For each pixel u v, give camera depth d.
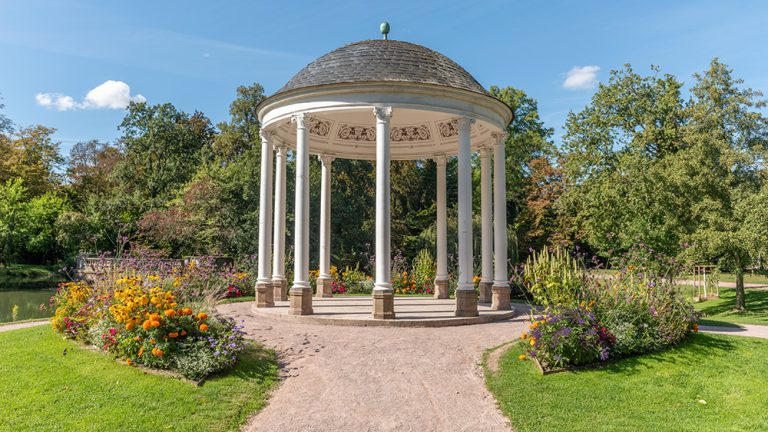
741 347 13.67
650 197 28.67
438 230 25.30
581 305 12.86
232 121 60.91
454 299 24.52
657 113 37.31
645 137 35.69
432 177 56.84
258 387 10.84
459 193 18.36
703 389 10.91
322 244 25.42
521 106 49.91
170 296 12.21
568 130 41.06
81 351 12.73
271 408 9.97
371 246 50.47
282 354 13.02
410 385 11.10
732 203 26.27
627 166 30.38
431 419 9.58
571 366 11.88
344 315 17.45
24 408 9.51
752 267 28.34
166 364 11.21
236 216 43.56
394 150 25.91
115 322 12.60
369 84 17.44
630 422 9.40
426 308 20.03
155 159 62.22
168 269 21.09
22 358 12.48
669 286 14.52
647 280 14.31
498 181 20.98
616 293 13.83
